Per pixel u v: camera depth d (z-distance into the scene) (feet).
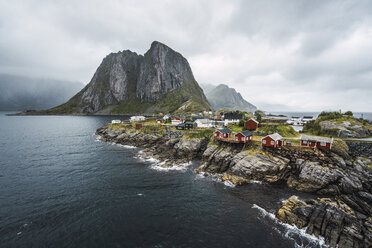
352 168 130.72
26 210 104.27
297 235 85.61
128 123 377.30
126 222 95.61
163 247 79.61
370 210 97.45
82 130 431.43
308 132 220.84
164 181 145.18
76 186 135.33
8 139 311.88
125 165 182.29
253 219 97.86
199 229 90.84
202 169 167.02
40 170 166.91
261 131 219.41
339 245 78.79
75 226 91.91
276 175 140.36
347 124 185.47
